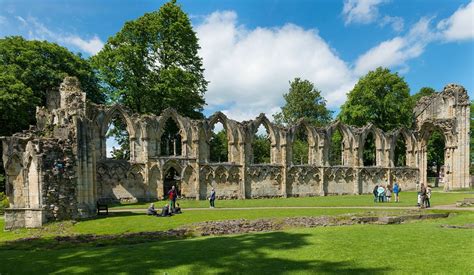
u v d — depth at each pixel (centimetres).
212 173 4775
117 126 5816
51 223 2438
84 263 1278
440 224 2175
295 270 1125
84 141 2869
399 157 7762
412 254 1321
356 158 5862
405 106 6669
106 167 4181
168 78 5350
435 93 6475
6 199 3528
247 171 5012
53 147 2588
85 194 2842
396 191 3903
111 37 5497
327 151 5694
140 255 1375
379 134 6147
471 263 1187
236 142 5031
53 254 1471
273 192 5181
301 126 5719
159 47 5625
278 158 5312
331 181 5669
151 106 5572
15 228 2400
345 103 7256
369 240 1608
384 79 6738
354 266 1162
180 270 1148
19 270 1217
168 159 4550
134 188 4338
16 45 4891
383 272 1092
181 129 4706
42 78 4906
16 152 2633
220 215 2747
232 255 1341
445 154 6134
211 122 4884
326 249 1421
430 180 8406
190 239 1794
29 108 4591
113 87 5534
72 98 2878
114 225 2319
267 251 1402
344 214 2606
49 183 2512
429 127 6462
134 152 4409
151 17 5638
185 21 5775
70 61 5325
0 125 4412
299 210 3097
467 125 6075
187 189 4647
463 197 4334
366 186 5947
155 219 2564
